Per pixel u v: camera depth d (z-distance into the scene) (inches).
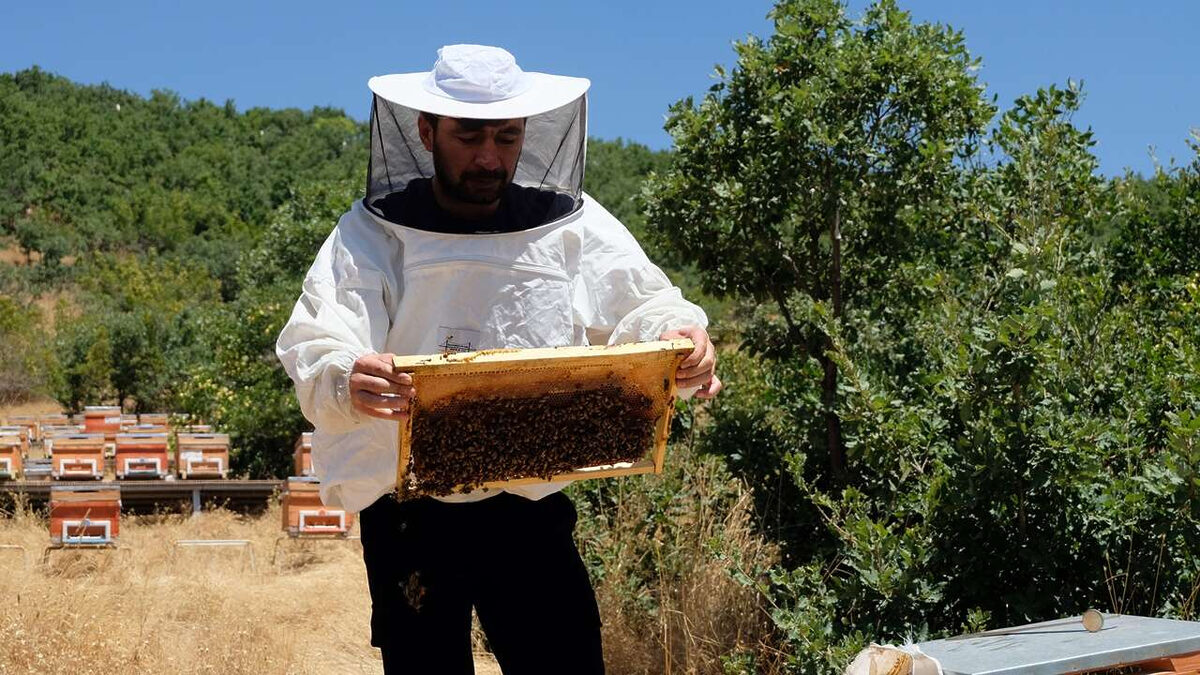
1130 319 217.6
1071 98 236.2
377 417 98.8
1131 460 186.1
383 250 119.5
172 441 589.6
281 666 263.4
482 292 118.0
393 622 121.1
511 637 123.7
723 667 206.4
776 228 262.5
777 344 265.4
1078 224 239.5
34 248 2230.6
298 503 424.2
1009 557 179.0
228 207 2736.2
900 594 177.9
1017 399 173.6
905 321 259.8
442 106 113.6
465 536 120.2
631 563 246.8
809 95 240.2
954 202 256.4
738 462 255.4
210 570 391.9
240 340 619.8
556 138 125.0
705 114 261.0
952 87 247.6
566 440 106.9
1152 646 96.4
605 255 125.0
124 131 3112.7
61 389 823.1
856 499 191.3
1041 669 92.7
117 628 282.5
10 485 493.0
